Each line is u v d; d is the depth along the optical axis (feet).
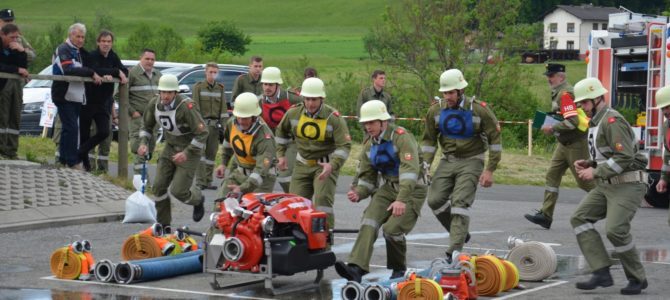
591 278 49.78
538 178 115.14
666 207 94.12
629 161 48.06
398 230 50.57
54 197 72.95
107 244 62.13
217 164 110.93
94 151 93.97
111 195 76.95
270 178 58.39
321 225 49.26
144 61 87.10
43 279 50.52
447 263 47.80
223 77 130.00
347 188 98.68
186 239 56.13
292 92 71.41
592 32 102.99
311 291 48.96
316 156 56.70
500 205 89.92
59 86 80.38
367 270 49.70
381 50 213.05
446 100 54.54
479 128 54.03
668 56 92.73
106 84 83.61
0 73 75.31
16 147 83.56
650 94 94.07
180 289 48.70
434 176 55.57
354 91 216.95
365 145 51.42
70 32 80.28
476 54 210.59
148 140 65.67
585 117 69.72
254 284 50.52
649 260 60.18
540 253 52.06
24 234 64.80
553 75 73.05
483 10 206.69
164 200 65.82
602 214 49.90
